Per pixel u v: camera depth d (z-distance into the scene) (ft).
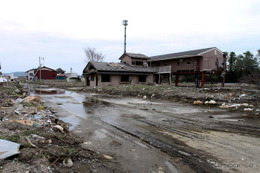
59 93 72.79
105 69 90.63
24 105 31.32
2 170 9.91
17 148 12.41
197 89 65.00
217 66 88.17
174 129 23.31
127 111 35.40
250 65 134.82
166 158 15.19
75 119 28.78
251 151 16.56
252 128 23.54
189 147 17.52
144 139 19.66
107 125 25.22
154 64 112.16
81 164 13.09
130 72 96.94
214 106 39.96
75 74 224.53
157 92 59.16
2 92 47.29
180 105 42.42
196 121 27.43
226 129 23.24
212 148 17.26
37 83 138.92
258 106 36.01
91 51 174.70
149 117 30.17
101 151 16.22
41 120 22.93
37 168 10.90
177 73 96.53
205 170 13.32
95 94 68.80
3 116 21.85
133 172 12.84
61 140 17.20
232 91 59.93
